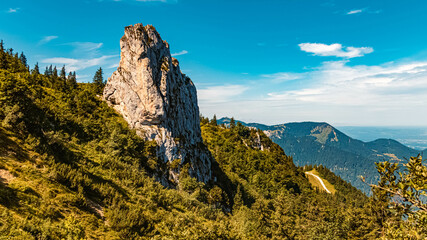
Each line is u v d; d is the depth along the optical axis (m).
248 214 64.75
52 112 48.69
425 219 10.07
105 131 58.91
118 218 27.28
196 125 93.19
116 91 76.88
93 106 70.56
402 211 10.42
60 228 20.28
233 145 144.62
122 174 41.06
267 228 58.41
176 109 76.56
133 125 68.94
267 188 112.00
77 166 34.91
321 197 132.00
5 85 35.44
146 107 68.00
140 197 36.09
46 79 96.06
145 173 53.91
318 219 73.50
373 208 21.77
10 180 23.00
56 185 26.38
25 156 27.81
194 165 74.44
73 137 47.97
